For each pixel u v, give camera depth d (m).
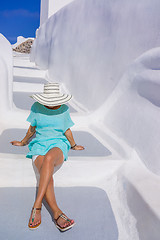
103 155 2.79
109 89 3.66
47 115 2.39
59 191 2.36
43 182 1.93
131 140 2.90
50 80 5.91
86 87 4.37
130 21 3.19
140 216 1.98
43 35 7.18
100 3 3.98
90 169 2.57
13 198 2.19
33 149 2.35
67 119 2.54
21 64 7.57
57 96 2.41
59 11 6.10
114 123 3.43
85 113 4.11
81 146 2.88
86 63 4.39
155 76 2.64
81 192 2.38
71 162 2.55
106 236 1.91
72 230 1.92
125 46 3.28
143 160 2.60
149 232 1.81
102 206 2.22
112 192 2.41
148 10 2.86
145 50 2.91
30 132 2.66
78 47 4.75
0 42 4.12
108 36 3.72
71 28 5.15
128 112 3.12
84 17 4.56
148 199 1.98
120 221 2.08
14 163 2.47
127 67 3.22
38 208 1.88
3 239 1.75
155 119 2.56
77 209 2.15
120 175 2.49
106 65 3.75
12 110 3.80
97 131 3.60
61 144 2.36
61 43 5.64
